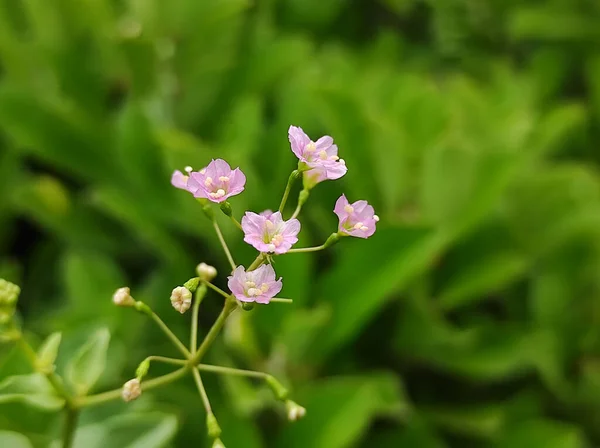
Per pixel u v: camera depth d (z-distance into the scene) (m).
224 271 0.15
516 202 0.16
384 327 0.15
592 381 0.15
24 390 0.10
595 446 0.15
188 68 0.17
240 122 0.15
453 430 0.15
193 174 0.09
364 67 0.20
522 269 0.15
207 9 0.16
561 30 0.20
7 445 0.12
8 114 0.16
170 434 0.12
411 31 0.24
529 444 0.14
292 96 0.16
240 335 0.14
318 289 0.14
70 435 0.10
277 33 0.21
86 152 0.17
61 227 0.16
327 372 0.14
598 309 0.15
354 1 0.23
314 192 0.15
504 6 0.22
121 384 0.13
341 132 0.15
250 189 0.14
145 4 0.16
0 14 0.18
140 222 0.14
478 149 0.15
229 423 0.13
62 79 0.18
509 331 0.15
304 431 0.13
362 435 0.14
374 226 0.09
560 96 0.21
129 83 0.17
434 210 0.15
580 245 0.15
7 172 0.17
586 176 0.16
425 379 0.15
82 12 0.17
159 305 0.15
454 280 0.15
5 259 0.18
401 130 0.16
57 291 0.17
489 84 0.21
